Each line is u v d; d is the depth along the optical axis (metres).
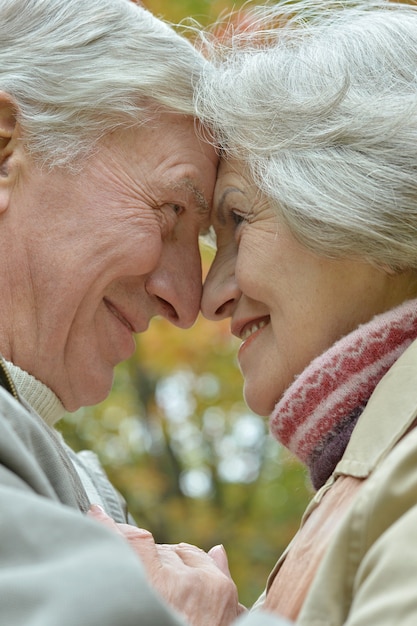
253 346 2.17
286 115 2.10
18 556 1.33
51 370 2.30
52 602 1.24
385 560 1.34
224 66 2.31
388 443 1.73
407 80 2.07
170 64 2.30
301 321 2.05
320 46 2.17
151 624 1.24
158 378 6.24
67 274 2.24
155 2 4.32
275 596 1.71
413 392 1.77
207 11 4.30
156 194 2.30
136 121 2.28
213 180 2.35
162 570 1.88
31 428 1.68
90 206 2.25
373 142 2.00
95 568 1.27
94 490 2.52
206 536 5.83
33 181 2.24
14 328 2.24
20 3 2.31
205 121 2.28
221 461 6.36
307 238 2.01
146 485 5.95
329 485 1.80
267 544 5.83
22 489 1.48
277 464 6.31
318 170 2.02
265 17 2.43
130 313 2.37
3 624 1.24
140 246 2.27
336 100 2.04
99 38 2.30
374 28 2.15
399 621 1.27
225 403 6.12
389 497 1.47
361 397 1.91
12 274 2.24
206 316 2.30
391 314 1.93
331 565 1.47
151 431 6.32
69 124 2.25
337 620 1.44
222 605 1.88
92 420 6.25
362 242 1.98
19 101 2.26
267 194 2.06
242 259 2.11
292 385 1.98
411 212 1.97
